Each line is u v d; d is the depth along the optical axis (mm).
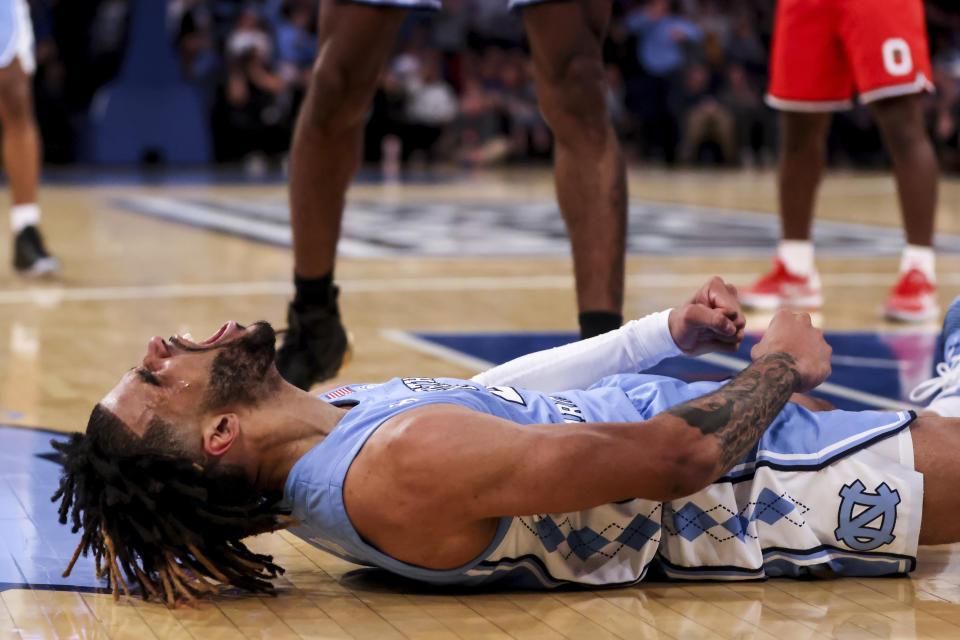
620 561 2689
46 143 18125
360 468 2434
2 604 2543
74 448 2486
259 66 18078
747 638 2381
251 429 2486
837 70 6125
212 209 12352
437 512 2414
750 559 2672
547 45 3684
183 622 2467
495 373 2994
